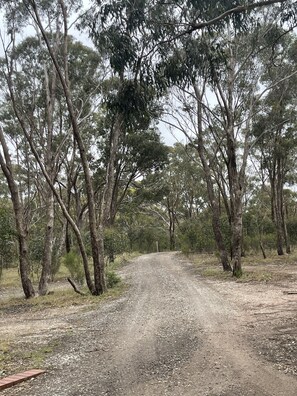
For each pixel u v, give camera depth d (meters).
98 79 23.22
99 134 28.98
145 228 64.12
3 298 17.72
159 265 30.06
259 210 37.38
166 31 7.77
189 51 8.02
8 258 24.12
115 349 7.14
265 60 18.55
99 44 8.26
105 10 7.54
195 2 7.22
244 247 32.88
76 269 18.53
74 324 9.97
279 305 10.28
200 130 21.72
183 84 8.58
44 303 14.47
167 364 5.99
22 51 20.98
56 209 30.23
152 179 40.03
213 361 5.94
